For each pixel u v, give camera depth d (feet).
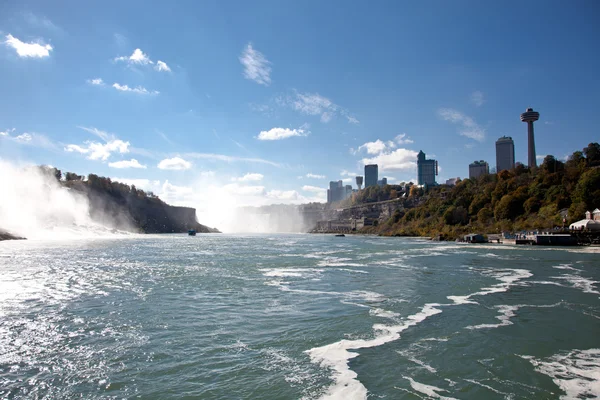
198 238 509.76
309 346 61.77
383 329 71.20
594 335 68.49
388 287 114.83
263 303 92.32
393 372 51.55
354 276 137.18
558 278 131.44
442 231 469.57
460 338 66.18
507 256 213.46
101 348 60.08
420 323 75.46
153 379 48.98
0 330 68.49
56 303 90.17
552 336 67.77
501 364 54.85
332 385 47.44
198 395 44.70
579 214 334.24
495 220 444.96
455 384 48.11
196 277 132.46
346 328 71.61
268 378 49.39
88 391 45.50
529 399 44.37
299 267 164.14
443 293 105.81
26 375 49.78
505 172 570.87
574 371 52.70
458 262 183.52
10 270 142.51
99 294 101.19
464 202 545.03
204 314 81.41
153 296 99.30
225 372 51.24
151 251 247.09
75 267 154.92
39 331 68.23
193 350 59.57
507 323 75.72
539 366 54.29
